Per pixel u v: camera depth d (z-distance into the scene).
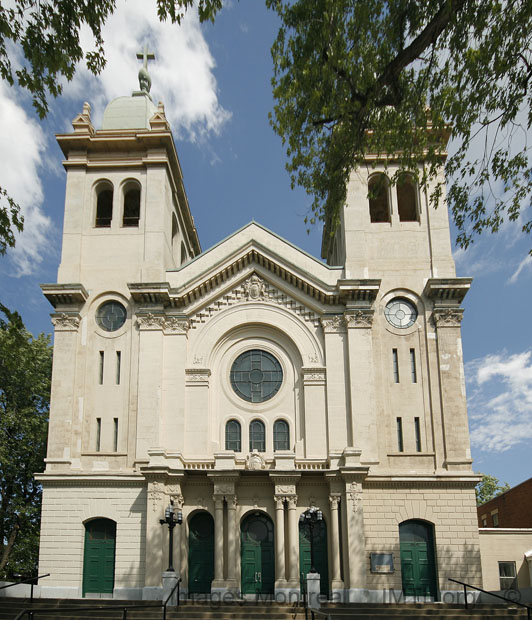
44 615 31.16
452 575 37.06
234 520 37.06
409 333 41.59
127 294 42.50
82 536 38.03
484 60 22.81
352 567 35.84
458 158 25.17
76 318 41.78
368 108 25.42
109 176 44.94
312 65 25.55
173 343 41.50
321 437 39.66
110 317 42.34
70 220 43.81
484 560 41.91
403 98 25.34
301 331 41.91
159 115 45.22
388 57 24.53
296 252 43.25
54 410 40.12
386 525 37.91
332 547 36.69
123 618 28.94
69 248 43.25
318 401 40.38
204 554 37.94
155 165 44.75
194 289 42.00
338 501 37.31
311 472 37.28
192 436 39.84
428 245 43.31
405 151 26.27
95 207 44.84
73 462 39.38
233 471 37.12
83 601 34.22
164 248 43.56
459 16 22.55
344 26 24.98
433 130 25.91
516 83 22.73
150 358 40.75
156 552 36.47
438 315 41.59
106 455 39.50
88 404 40.62
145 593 35.88
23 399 49.19
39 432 48.59
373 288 41.09
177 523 35.78
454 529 37.88
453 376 40.56
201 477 38.03
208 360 41.53
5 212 23.64
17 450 48.34
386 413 40.19
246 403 40.97
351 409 39.59
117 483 38.56
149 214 43.84
